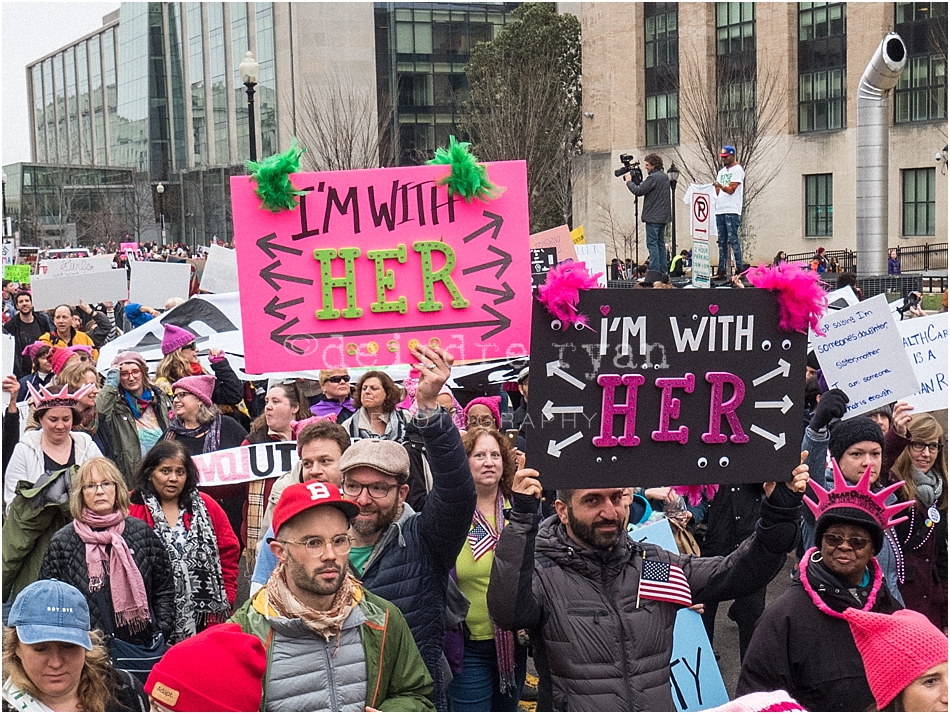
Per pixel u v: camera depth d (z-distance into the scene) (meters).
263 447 7.35
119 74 91.44
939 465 6.41
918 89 40.38
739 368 4.50
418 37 59.41
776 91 41.41
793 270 4.49
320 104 49.59
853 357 7.75
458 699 5.58
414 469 6.13
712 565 4.67
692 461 4.49
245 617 4.18
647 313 4.43
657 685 4.41
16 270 19.61
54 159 103.44
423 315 4.95
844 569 4.36
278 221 4.87
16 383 8.76
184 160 80.88
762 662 4.43
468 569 5.57
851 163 40.19
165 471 6.20
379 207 4.91
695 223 11.54
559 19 53.31
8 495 7.20
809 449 6.42
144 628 5.82
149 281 15.80
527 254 4.99
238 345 11.65
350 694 4.13
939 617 6.32
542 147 44.97
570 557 4.48
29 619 4.27
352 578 4.35
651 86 44.75
